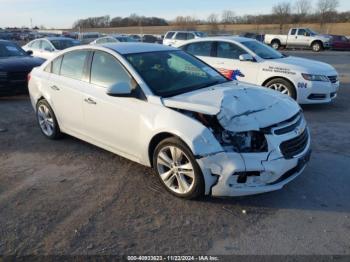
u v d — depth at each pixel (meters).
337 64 18.91
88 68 5.14
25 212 3.89
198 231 3.51
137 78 4.47
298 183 4.42
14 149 5.78
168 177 4.15
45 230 3.56
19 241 3.40
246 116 3.80
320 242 3.31
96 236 3.45
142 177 4.66
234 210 3.86
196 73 4.98
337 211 3.81
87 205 4.02
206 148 3.69
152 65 4.75
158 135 4.14
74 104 5.29
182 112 4.02
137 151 4.50
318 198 4.07
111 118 4.71
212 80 4.93
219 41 9.25
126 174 4.77
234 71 8.88
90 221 3.70
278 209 3.87
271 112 3.97
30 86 6.29
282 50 32.47
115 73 4.75
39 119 6.28
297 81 8.04
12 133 6.59
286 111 4.10
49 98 5.80
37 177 4.75
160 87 4.42
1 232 3.54
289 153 3.85
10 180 4.68
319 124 6.95
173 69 4.84
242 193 3.71
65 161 5.24
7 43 11.01
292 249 3.22
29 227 3.62
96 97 4.87
